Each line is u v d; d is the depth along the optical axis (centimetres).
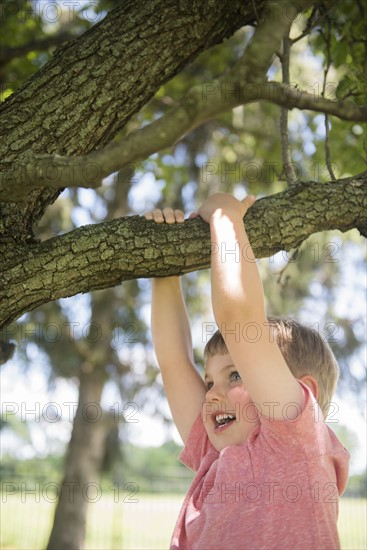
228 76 150
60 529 1007
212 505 191
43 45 483
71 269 193
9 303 191
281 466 189
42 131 202
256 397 194
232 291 193
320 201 209
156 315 246
